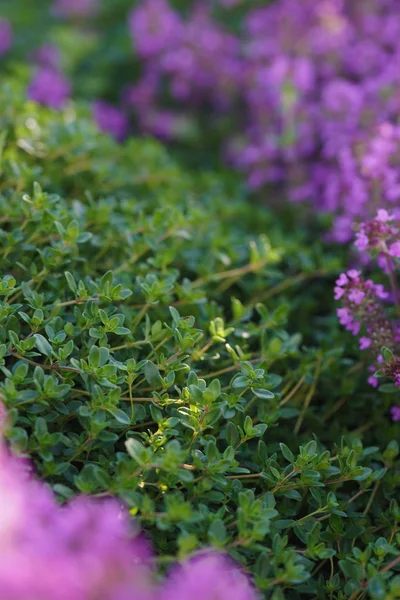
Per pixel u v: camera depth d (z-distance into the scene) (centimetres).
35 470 47
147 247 56
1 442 45
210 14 98
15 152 61
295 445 52
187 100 92
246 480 49
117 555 41
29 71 73
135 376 48
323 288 63
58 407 47
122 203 59
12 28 101
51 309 51
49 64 91
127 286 53
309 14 80
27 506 42
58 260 52
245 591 42
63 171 63
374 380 52
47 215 52
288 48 80
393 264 54
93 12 100
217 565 43
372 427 55
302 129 72
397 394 54
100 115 84
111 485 45
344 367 57
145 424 49
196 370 51
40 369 47
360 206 60
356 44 82
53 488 45
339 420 56
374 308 53
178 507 44
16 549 40
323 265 61
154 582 43
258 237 67
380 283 59
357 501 51
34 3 108
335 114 69
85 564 40
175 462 45
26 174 56
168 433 47
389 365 50
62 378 48
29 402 47
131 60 95
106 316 49
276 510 47
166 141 89
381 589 44
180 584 41
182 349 50
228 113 89
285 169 76
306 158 76
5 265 52
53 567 40
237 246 63
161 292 52
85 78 90
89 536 41
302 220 71
